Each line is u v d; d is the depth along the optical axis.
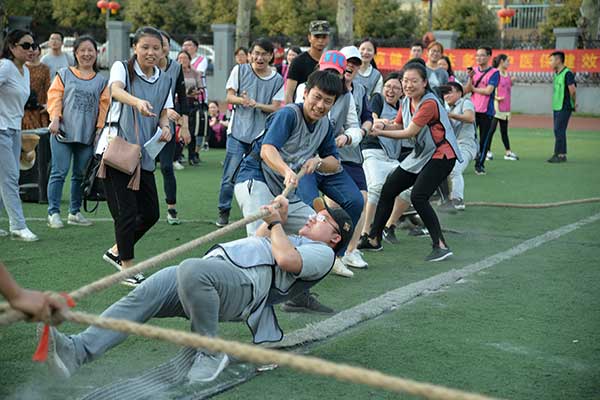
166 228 7.60
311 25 6.59
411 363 4.09
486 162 13.62
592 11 24.42
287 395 3.62
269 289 3.89
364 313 4.87
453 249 6.96
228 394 3.62
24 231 6.84
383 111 7.38
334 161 5.36
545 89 23.67
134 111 5.52
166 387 3.64
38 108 9.09
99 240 6.90
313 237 4.18
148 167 5.57
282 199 4.26
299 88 6.06
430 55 9.96
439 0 33.19
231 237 7.27
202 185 10.29
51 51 11.38
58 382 3.71
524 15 32.62
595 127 20.36
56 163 7.36
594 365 4.11
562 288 5.63
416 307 5.10
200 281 3.57
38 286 5.39
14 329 4.41
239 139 7.56
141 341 4.33
